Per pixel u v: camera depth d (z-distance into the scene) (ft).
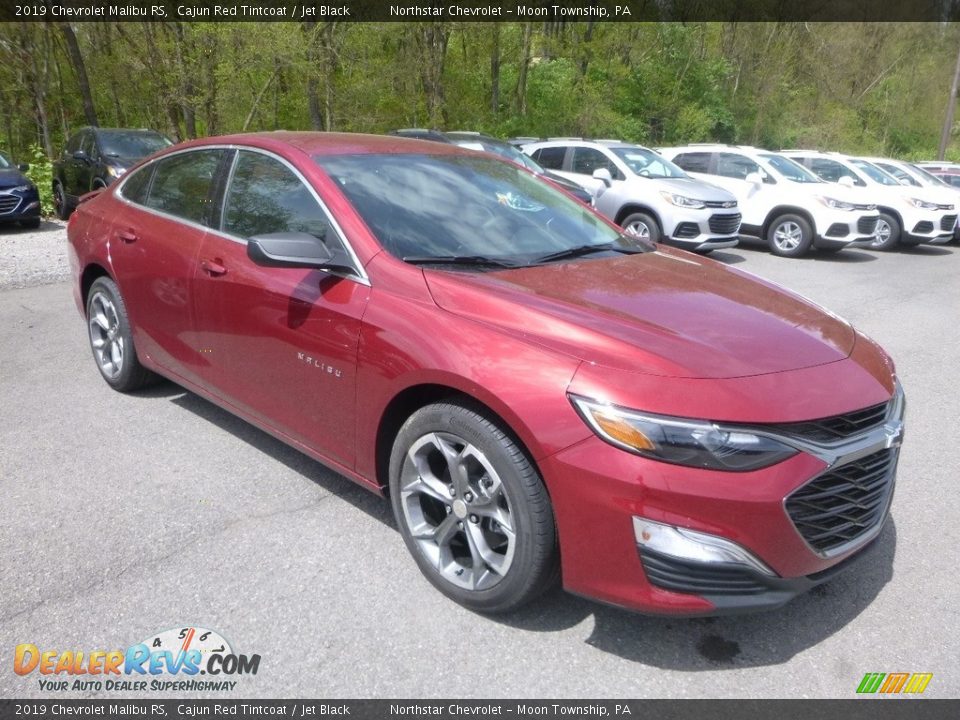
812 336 9.21
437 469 9.52
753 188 42.70
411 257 10.12
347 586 9.55
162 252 13.28
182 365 13.37
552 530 8.16
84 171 43.27
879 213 42.73
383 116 81.35
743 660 8.46
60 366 17.69
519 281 9.84
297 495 11.80
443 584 9.25
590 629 8.86
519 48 95.76
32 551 10.14
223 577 9.68
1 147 88.38
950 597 9.68
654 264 11.50
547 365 8.07
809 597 9.62
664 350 8.16
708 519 7.39
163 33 68.39
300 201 11.18
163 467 12.64
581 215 13.12
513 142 51.70
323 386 10.32
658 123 112.57
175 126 72.38
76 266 16.20
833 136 132.98
